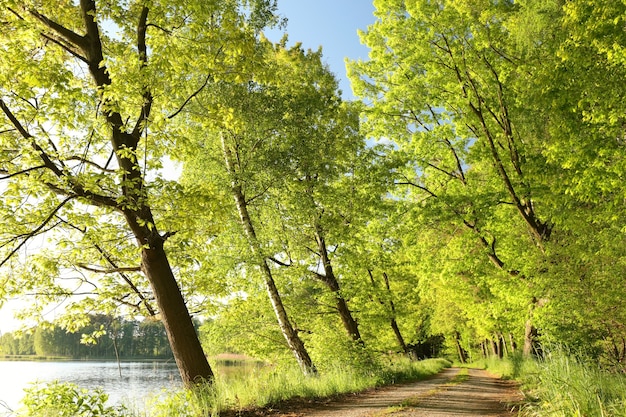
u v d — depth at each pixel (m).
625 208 11.39
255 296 16.33
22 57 7.39
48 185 7.85
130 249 9.49
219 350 16.89
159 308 8.77
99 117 8.73
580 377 6.95
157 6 8.73
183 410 7.04
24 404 5.99
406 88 19.22
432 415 7.69
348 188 17.97
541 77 11.07
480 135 18.66
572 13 9.48
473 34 16.25
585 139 10.93
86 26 9.05
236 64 9.50
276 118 13.95
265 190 14.04
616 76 9.79
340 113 17.53
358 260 18.64
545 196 13.95
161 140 8.73
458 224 19.11
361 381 13.91
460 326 40.31
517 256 18.48
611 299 10.66
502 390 12.87
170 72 8.50
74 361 62.31
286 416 8.12
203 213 8.86
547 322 12.11
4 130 8.06
